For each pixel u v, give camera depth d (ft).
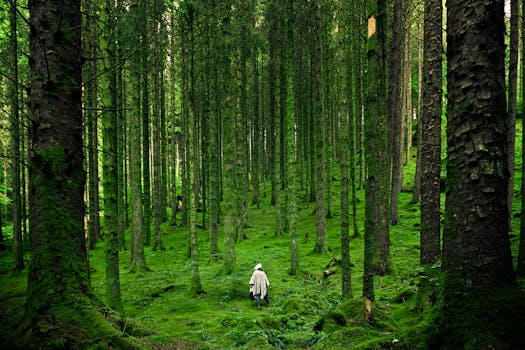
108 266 26.99
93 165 71.31
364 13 51.96
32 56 13.08
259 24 86.53
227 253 46.60
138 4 40.19
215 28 55.01
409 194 79.56
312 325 23.47
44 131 12.82
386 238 37.24
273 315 27.89
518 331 9.04
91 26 45.16
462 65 10.59
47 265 12.25
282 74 77.30
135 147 51.31
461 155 10.59
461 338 9.65
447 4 11.19
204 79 74.69
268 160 143.23
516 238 37.91
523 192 21.81
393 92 44.42
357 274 40.57
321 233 54.39
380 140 37.14
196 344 17.26
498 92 10.28
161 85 87.92
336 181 103.40
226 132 48.80
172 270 52.34
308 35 77.05
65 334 11.60
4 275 50.60
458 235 10.53
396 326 18.31
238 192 73.72
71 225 12.88
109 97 28.84
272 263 51.34
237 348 19.34
